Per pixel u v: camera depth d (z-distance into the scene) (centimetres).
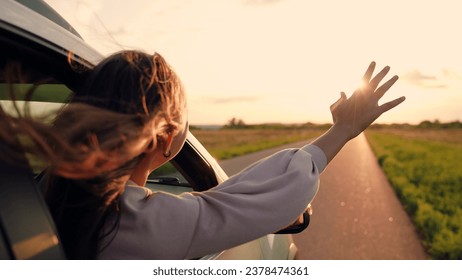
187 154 187
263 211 107
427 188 1487
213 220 106
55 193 108
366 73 120
